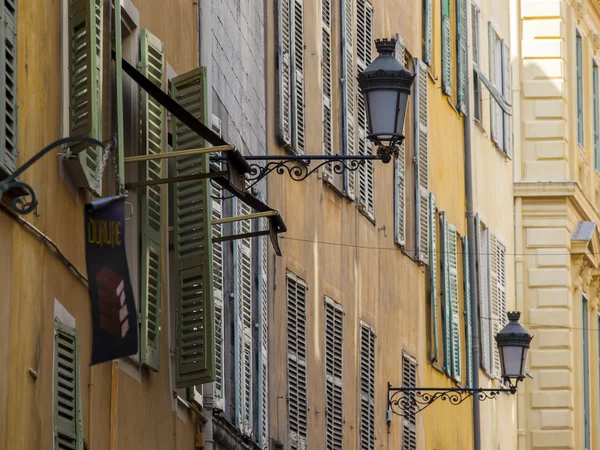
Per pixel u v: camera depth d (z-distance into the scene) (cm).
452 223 4053
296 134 2739
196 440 2150
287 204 2692
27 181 1435
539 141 5034
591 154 5425
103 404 1708
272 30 2677
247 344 2395
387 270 3372
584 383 5250
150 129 1886
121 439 1781
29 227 1439
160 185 1916
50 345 1509
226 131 2314
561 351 4969
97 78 1582
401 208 3500
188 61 2148
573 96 5200
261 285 2472
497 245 4591
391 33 3519
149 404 1905
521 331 3509
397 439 3394
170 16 2059
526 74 5056
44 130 1496
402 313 3491
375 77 2100
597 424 5278
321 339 2869
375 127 2097
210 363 1955
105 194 1716
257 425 2447
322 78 2936
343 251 3036
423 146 3703
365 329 3164
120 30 1688
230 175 1758
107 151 1445
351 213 3102
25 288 1429
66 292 1575
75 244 1617
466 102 4241
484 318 4362
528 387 4962
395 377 3403
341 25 3081
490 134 4572
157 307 1897
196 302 1961
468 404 4128
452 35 4178
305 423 2739
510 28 5066
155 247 1898
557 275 4984
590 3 5434
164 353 1967
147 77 1873
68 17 1575
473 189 4281
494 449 4419
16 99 1389
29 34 1451
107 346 1255
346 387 3019
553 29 5062
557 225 4997
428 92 3828
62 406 1545
